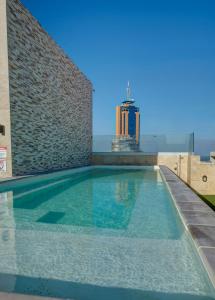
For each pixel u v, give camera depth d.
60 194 7.77
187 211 3.83
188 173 16.47
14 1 8.55
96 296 2.08
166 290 2.16
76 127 15.53
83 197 7.27
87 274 2.43
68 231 3.88
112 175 13.12
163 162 17.22
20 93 9.07
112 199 6.95
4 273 2.46
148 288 2.20
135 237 3.61
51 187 9.04
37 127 10.46
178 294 2.08
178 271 2.48
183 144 16.94
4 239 3.47
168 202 6.25
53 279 2.34
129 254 2.95
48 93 11.45
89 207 5.89
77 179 11.44
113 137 18.16
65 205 6.12
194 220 3.34
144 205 6.10
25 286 2.22
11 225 4.22
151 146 17.47
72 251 3.03
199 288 2.20
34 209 5.60
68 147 14.18
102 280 2.33
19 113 9.04
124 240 3.45
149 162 17.44
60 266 2.62
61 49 13.03
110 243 3.33
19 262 2.71
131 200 6.78
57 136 12.62
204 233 2.83
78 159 15.91
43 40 10.88
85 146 17.33
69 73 14.25
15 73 8.73
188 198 4.89
